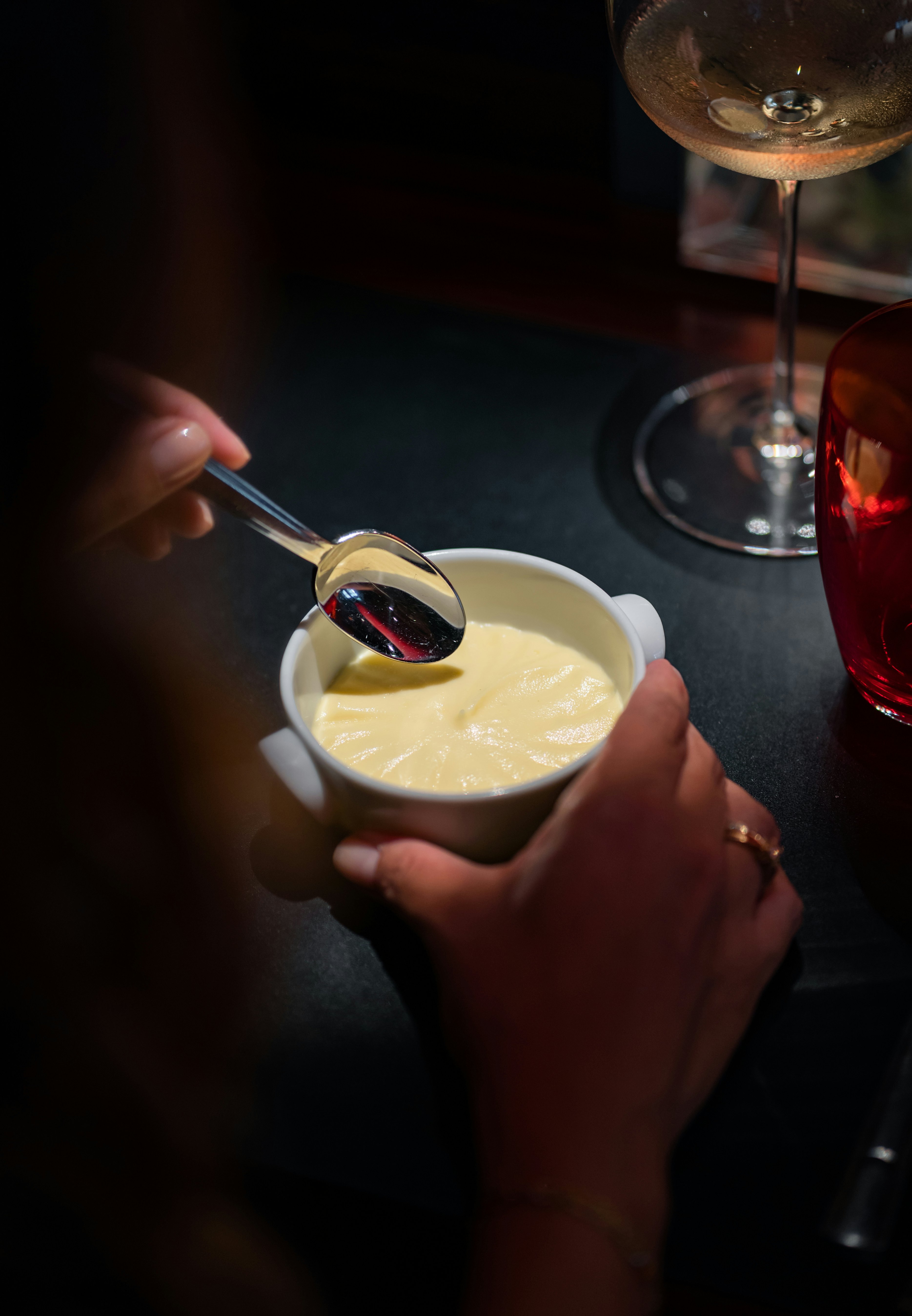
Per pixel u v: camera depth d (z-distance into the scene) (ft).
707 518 1.75
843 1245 1.23
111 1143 1.26
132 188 2.00
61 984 1.26
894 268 1.94
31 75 1.91
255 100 2.25
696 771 1.32
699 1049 1.29
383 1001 1.39
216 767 1.54
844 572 1.42
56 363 1.56
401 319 2.05
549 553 1.74
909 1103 1.27
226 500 1.53
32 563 1.41
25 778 1.29
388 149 2.22
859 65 1.51
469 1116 1.32
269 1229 1.32
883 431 1.40
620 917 1.25
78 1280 1.26
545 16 1.99
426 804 1.29
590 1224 1.19
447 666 1.48
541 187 2.13
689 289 2.04
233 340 2.03
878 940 1.39
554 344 2.00
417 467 1.86
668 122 1.55
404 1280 1.33
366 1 2.09
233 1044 1.37
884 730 1.53
